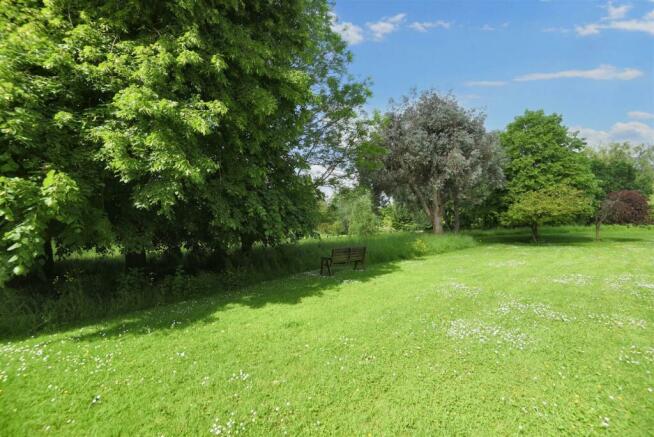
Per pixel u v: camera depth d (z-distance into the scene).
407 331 5.69
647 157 55.38
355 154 15.73
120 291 7.92
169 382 4.05
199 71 6.71
